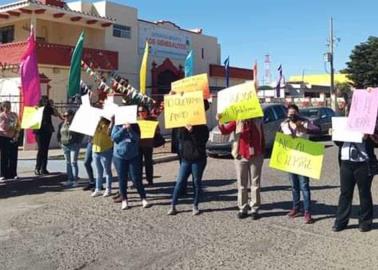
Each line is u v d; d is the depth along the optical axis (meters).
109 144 10.45
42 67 26.77
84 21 31.34
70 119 12.09
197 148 8.60
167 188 11.45
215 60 43.28
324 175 13.27
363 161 7.41
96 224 8.22
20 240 7.36
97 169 10.59
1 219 8.73
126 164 9.27
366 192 7.50
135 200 10.09
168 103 8.61
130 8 34.41
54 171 14.34
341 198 7.64
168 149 19.80
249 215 8.64
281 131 8.40
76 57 20.42
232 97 8.23
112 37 33.25
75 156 12.06
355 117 7.25
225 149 17.19
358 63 61.69
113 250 6.80
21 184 11.90
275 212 8.93
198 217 8.62
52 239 7.38
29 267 6.16
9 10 28.83
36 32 29.92
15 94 25.83
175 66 37.97
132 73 34.53
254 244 7.00
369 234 7.43
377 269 5.94
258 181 8.43
